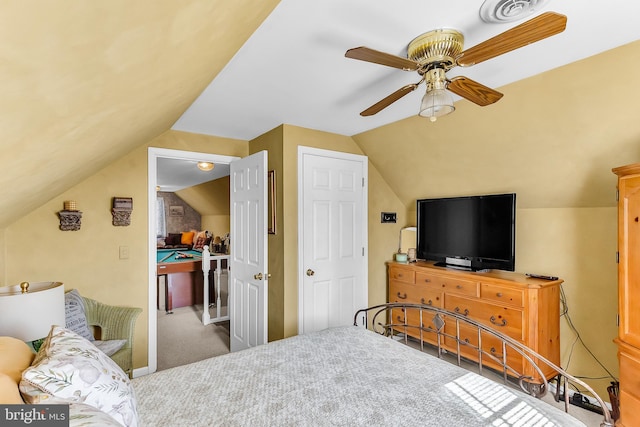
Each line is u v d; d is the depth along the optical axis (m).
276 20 1.35
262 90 2.09
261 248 2.63
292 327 2.80
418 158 3.06
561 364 2.51
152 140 2.80
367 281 3.37
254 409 1.15
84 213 2.49
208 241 6.58
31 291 1.55
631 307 1.69
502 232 2.65
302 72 1.84
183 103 2.03
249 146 3.35
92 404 0.90
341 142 3.22
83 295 2.48
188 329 3.89
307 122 2.79
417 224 3.36
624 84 1.70
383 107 1.79
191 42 1.06
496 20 1.36
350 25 1.39
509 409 1.15
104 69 0.77
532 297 2.29
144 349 2.73
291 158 2.84
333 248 3.10
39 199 1.90
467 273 2.72
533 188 2.56
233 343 3.13
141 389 1.29
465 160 2.77
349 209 3.23
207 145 3.11
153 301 2.78
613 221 2.27
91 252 2.51
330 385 1.33
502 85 2.07
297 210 2.86
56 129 0.90
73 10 0.48
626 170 1.68
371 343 1.80
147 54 0.89
